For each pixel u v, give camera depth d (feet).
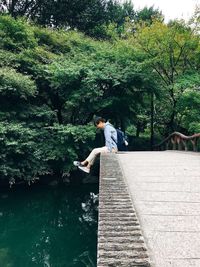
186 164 20.56
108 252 7.20
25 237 25.85
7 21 44.14
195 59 45.21
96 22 77.00
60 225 28.86
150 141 58.80
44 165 37.40
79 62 42.91
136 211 10.55
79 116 46.80
